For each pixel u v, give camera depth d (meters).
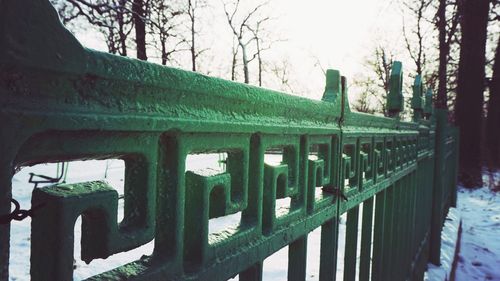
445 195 6.33
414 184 3.37
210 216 0.84
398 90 2.56
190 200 0.78
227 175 0.83
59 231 0.50
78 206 0.52
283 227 1.10
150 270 0.65
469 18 13.14
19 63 0.44
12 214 0.45
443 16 13.38
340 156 1.50
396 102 2.55
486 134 17.95
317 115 1.28
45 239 0.51
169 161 0.71
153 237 0.64
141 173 0.64
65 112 0.50
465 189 12.19
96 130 0.54
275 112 1.01
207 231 0.79
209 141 0.78
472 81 12.97
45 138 0.49
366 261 2.05
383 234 2.30
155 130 0.63
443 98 16.66
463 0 13.11
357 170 1.75
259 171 0.97
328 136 1.40
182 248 0.72
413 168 3.23
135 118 0.59
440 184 4.69
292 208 1.19
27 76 0.46
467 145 12.73
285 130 1.05
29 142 0.48
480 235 6.85
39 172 12.01
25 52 0.44
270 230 1.03
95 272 4.04
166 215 0.71
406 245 3.07
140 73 0.59
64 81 0.50
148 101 0.62
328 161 1.41
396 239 2.68
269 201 1.03
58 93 0.49
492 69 17.97
